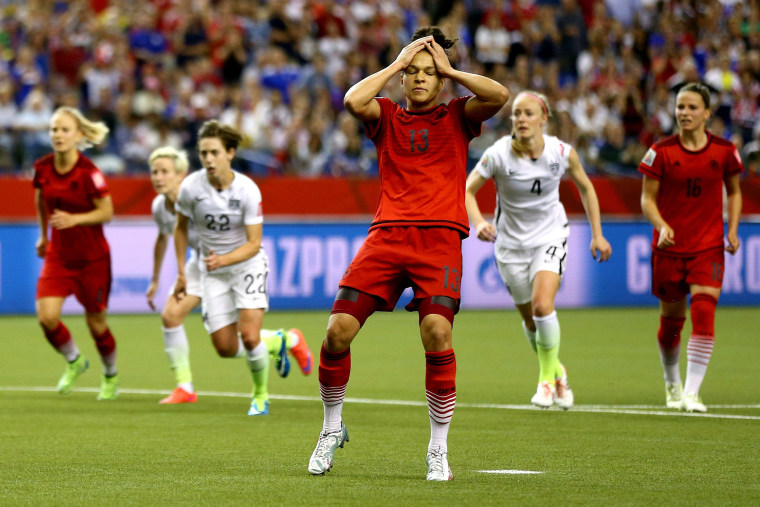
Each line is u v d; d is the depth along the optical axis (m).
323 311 62.34
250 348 28.36
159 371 39.09
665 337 30.14
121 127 66.94
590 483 18.30
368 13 81.81
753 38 85.31
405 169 18.95
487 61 78.31
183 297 30.22
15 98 68.75
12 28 76.62
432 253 18.58
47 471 19.64
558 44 80.38
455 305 18.62
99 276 32.16
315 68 73.50
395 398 31.64
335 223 62.72
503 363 40.59
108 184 60.03
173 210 32.75
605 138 72.44
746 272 65.56
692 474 19.34
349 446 22.94
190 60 74.12
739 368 39.09
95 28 74.50
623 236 65.19
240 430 25.48
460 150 19.12
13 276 59.69
